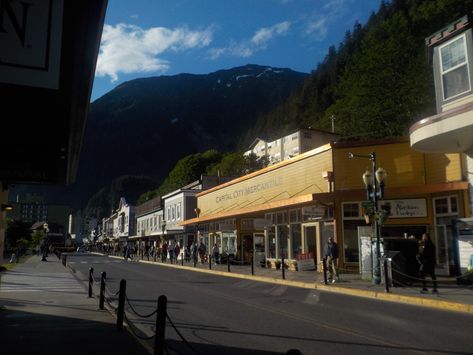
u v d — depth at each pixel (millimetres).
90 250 95562
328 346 8070
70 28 3293
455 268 16609
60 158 4586
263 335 9086
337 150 22969
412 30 51688
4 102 3451
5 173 5332
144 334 9305
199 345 8242
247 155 87875
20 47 3178
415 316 11164
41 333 9016
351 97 54062
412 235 20250
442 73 17250
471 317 10992
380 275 16891
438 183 19203
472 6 46688
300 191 25750
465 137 15750
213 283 20484
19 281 21234
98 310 12156
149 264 38906
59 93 3377
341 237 21938
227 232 35062
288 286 18797
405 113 46906
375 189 17125
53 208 160500
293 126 113875
